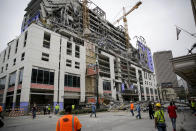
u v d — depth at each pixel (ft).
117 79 206.49
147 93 282.77
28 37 104.99
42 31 112.98
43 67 105.29
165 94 367.25
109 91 174.60
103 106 110.83
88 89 144.25
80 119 50.49
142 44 362.94
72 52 135.03
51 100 106.42
